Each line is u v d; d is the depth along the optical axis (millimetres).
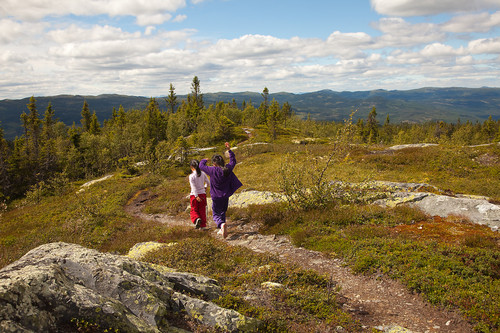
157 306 3326
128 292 3373
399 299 5156
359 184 10898
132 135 76000
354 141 10531
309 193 10602
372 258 6461
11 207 31141
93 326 2723
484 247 6570
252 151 38188
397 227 8375
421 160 21859
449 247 6539
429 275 5496
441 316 4594
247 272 5980
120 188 24125
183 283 4336
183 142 36625
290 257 7355
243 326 3604
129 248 9555
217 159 7676
